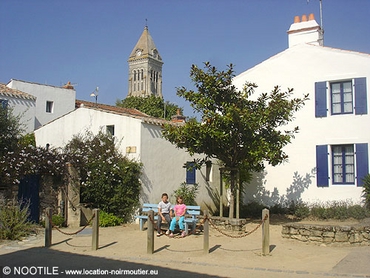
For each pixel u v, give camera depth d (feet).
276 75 61.93
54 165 46.37
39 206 46.88
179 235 40.14
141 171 51.21
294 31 63.98
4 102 73.56
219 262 29.01
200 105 44.88
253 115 42.55
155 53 378.12
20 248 34.55
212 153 46.47
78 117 58.95
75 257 31.01
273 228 46.50
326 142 57.06
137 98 177.78
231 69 44.83
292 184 59.26
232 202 46.57
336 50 57.72
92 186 48.73
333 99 57.98
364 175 53.88
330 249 33.91
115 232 43.01
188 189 59.00
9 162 43.80
